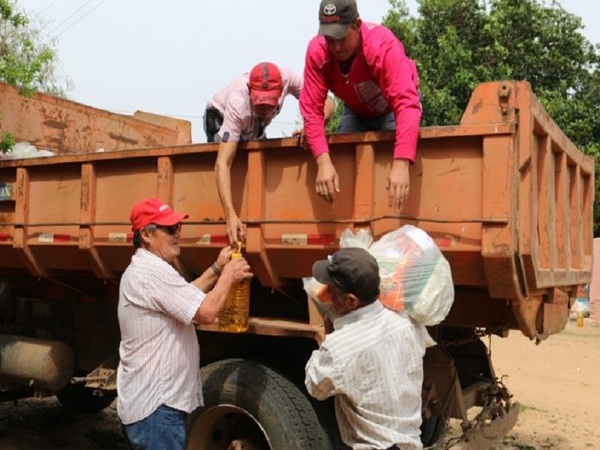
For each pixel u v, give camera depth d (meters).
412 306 3.35
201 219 4.55
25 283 6.09
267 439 4.18
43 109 6.86
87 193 5.00
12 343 5.75
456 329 5.02
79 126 7.16
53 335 5.96
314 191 4.16
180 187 4.64
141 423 3.77
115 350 5.63
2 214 5.56
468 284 3.90
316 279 3.42
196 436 4.42
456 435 6.54
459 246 3.74
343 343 3.20
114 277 5.21
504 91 3.63
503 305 4.25
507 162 3.60
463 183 3.74
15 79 6.20
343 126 4.66
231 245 4.22
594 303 18.81
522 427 7.40
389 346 3.20
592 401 8.88
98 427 7.09
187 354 3.90
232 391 4.27
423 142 3.83
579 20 18.89
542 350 13.05
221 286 3.88
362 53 3.99
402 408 3.21
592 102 19.03
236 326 4.17
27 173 5.37
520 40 18.78
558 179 4.59
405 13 19.30
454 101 17.73
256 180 4.30
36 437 6.71
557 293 4.66
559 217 4.62
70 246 5.16
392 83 3.85
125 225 4.88
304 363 4.50
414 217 3.85
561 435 7.15
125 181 4.89
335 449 4.19
